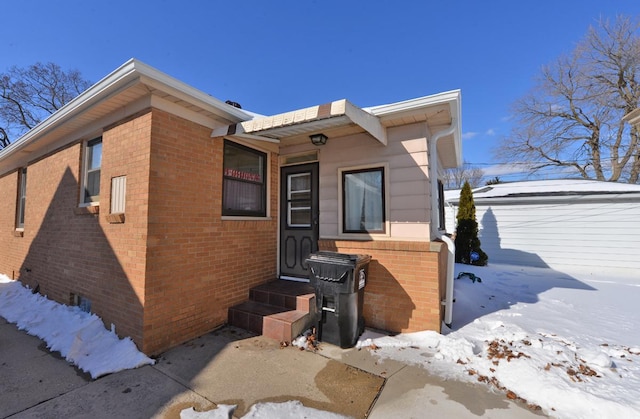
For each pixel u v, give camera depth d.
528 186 12.30
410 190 3.79
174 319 3.32
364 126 3.22
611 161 16.17
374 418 2.09
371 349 3.27
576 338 3.51
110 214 3.50
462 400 2.30
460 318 4.31
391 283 3.81
